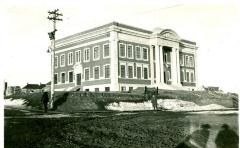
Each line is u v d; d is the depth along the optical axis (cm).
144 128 2256
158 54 5650
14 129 2070
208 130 2334
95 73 5338
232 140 2212
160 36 5719
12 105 3569
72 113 2853
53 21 3319
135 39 5444
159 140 2023
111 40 5022
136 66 5412
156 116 2811
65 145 1862
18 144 1889
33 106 3403
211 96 4703
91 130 2116
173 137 2108
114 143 1917
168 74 6131
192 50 6950
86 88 5478
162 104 3941
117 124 2311
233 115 3045
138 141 1977
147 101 3909
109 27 5050
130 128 2234
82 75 5588
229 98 4378
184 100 4322
